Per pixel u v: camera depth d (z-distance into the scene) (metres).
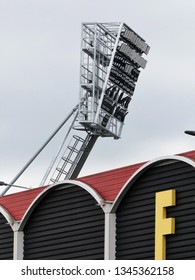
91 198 54.09
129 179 51.59
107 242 52.31
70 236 54.88
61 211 55.66
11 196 59.44
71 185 55.28
